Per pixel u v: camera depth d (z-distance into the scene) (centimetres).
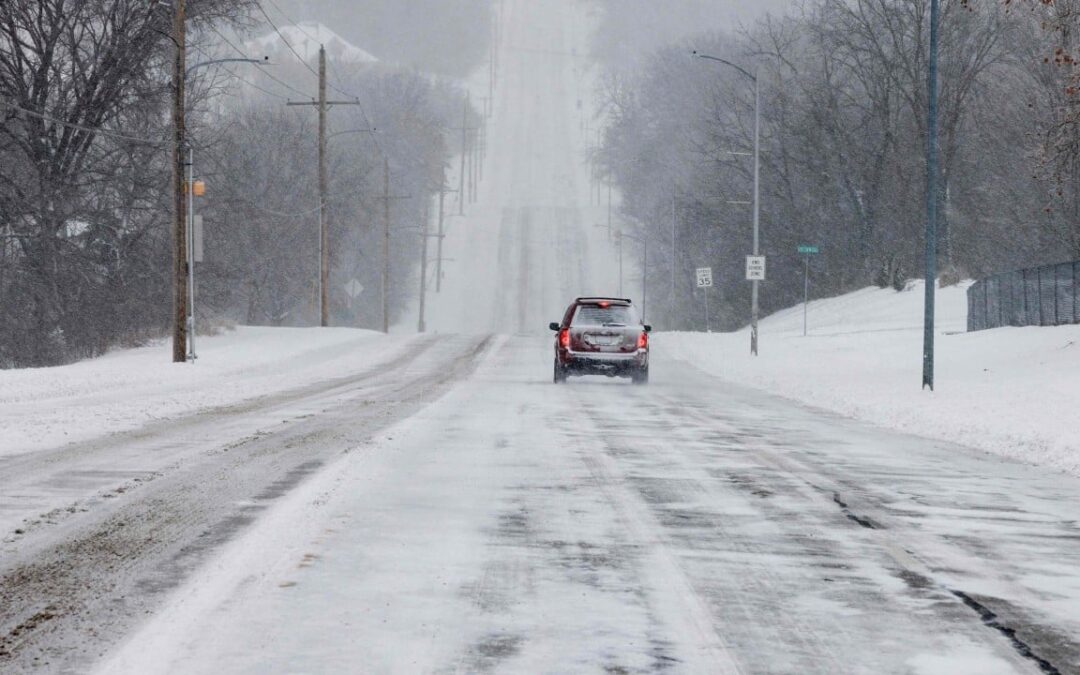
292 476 4475
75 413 7269
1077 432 6362
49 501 3869
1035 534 3619
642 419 7419
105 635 2319
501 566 3003
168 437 5897
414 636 2352
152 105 17362
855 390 9944
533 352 17338
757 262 16388
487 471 4766
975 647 2358
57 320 17025
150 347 16988
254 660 2167
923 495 4378
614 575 2928
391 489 4222
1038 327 15250
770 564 3095
